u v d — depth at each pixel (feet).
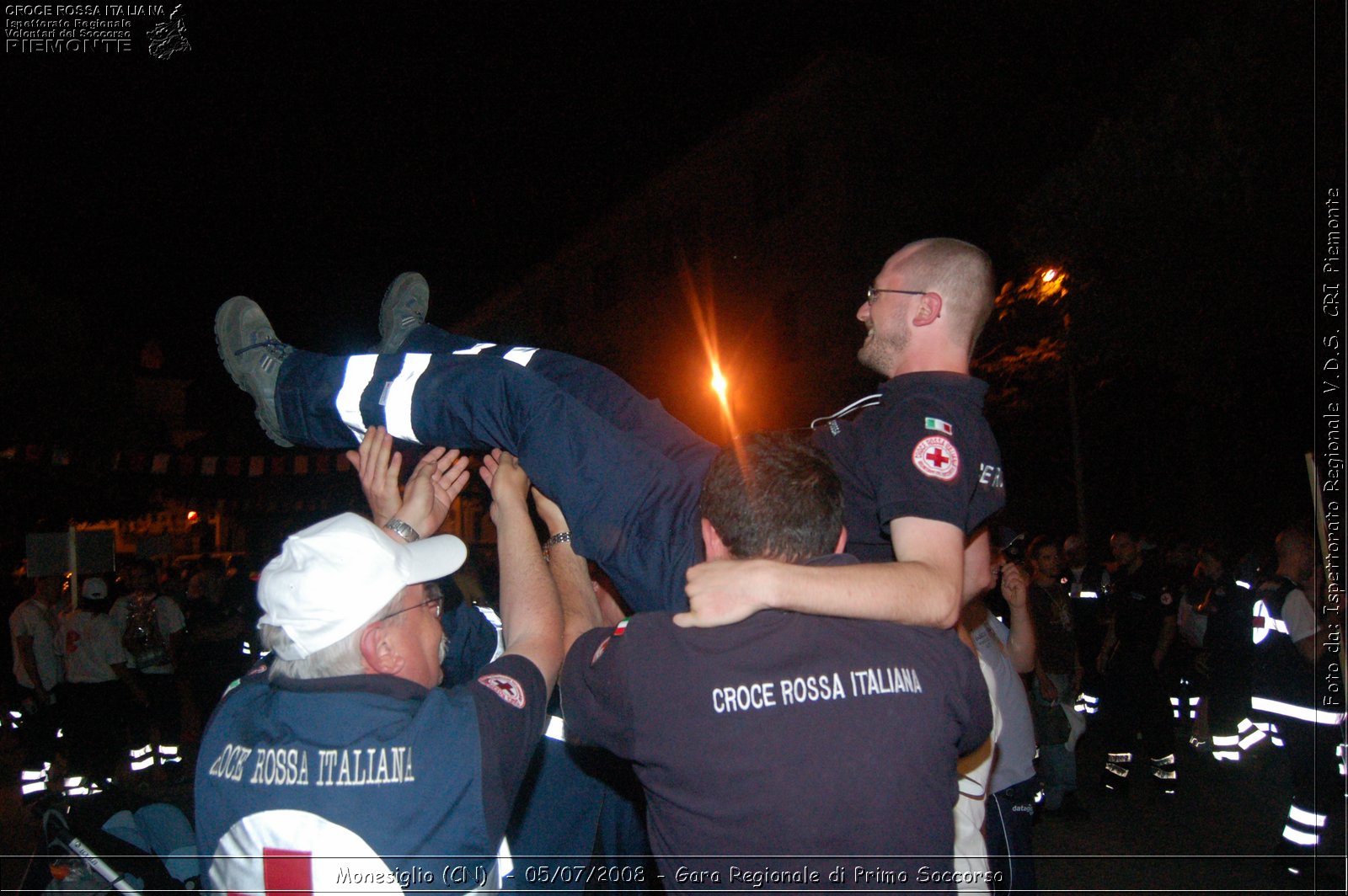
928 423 7.69
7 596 50.37
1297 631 20.40
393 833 6.44
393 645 7.12
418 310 12.20
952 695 6.79
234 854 6.61
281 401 11.22
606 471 9.35
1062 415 58.08
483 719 6.79
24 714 27.99
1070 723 25.14
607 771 9.46
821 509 6.97
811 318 67.87
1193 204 36.04
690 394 77.77
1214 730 29.89
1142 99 39.88
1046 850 23.08
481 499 52.08
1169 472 59.00
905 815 6.40
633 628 6.99
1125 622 28.14
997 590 34.63
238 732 7.00
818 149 67.05
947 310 8.59
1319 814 20.15
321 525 7.28
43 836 9.73
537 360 11.09
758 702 6.52
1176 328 38.22
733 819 6.40
